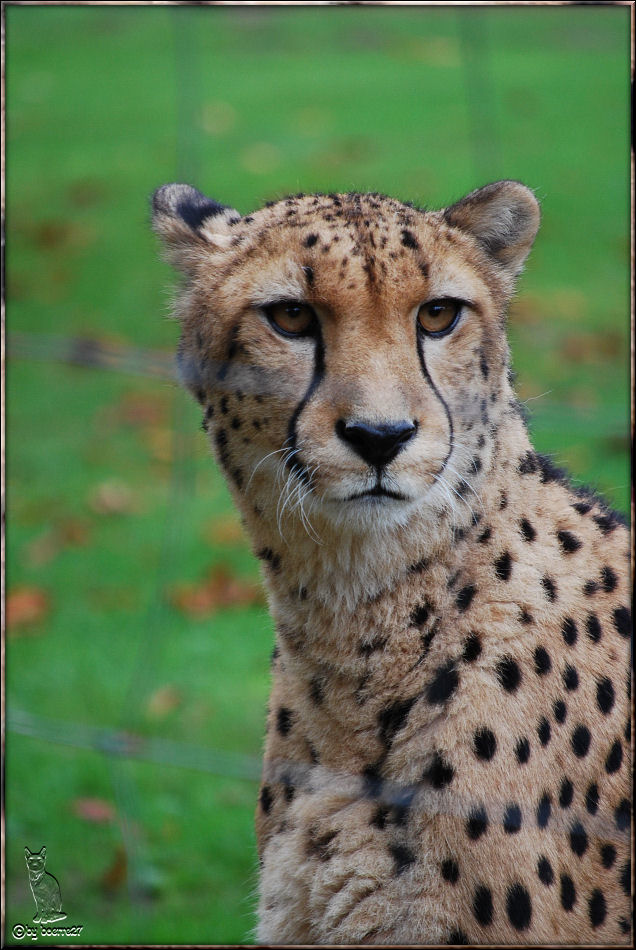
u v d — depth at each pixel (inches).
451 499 251.6
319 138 1052.5
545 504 270.5
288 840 265.1
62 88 1241.4
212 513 636.1
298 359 251.0
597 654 262.2
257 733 457.1
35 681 490.9
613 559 275.7
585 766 254.7
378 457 241.4
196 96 1178.6
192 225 277.7
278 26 1407.5
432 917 243.9
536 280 832.3
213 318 264.1
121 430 726.5
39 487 662.5
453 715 249.1
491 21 1328.7
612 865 259.4
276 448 255.4
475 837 241.8
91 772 438.3
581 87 1160.2
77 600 558.9
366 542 252.8
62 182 1015.0
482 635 253.3
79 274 869.8
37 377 788.6
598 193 946.1
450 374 255.0
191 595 559.2
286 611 268.7
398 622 256.2
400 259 246.1
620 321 774.5
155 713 469.1
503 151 1013.2
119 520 628.1
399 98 1160.2
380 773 258.5
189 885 390.0
